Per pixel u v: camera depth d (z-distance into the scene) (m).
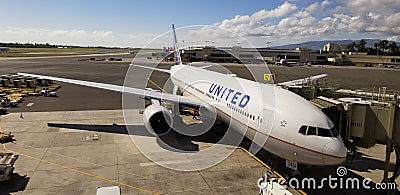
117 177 15.65
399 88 55.22
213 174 16.25
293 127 13.89
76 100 36.56
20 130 23.38
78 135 22.41
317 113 14.00
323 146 12.86
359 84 60.75
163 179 15.54
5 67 78.12
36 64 91.62
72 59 126.69
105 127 24.62
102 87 27.39
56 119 26.95
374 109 14.55
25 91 42.09
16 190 14.03
